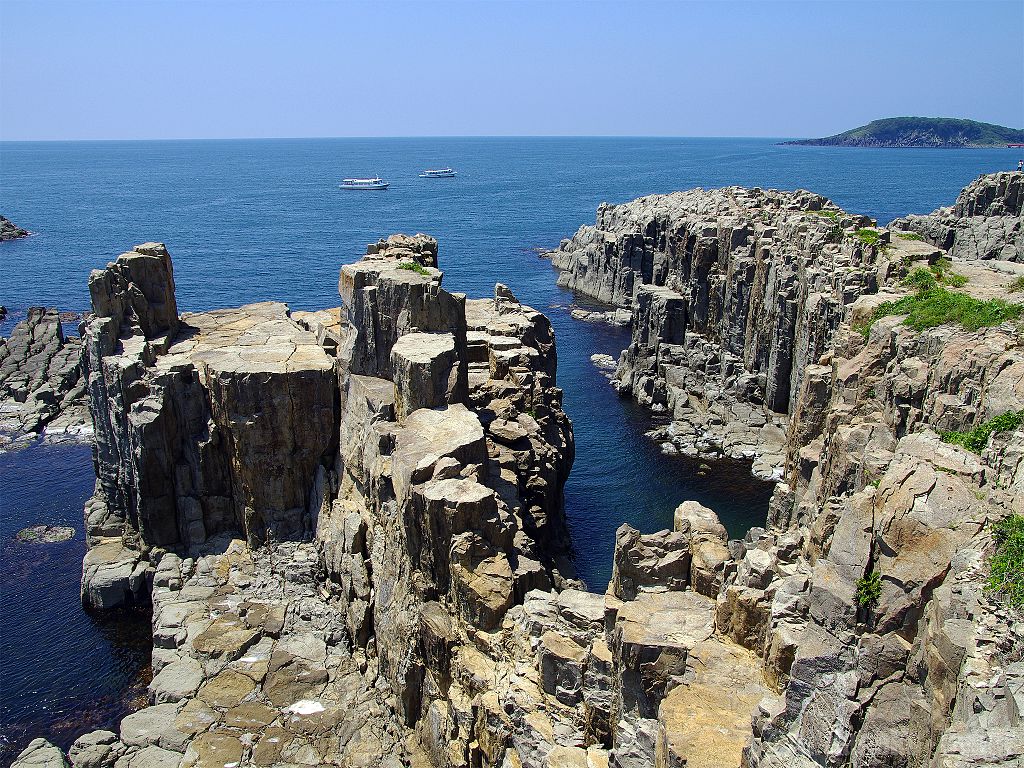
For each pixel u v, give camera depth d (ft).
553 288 602.44
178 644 177.06
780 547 117.60
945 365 136.15
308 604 185.26
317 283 613.11
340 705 159.63
